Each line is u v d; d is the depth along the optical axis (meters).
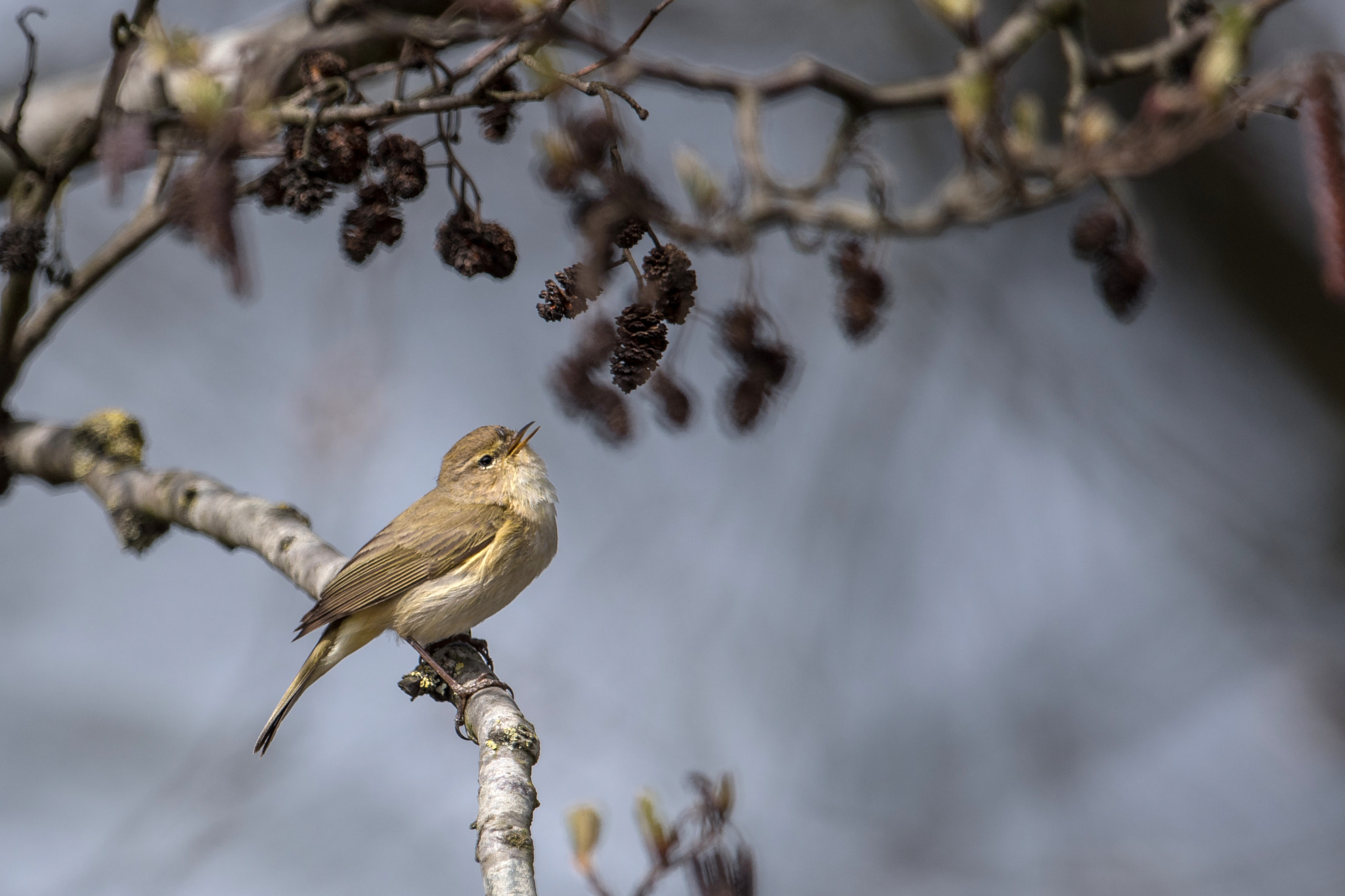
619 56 7.54
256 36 10.52
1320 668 19.47
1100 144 9.95
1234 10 9.20
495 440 11.64
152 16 8.84
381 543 10.81
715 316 9.82
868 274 10.66
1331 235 8.15
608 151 8.06
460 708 9.28
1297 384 21.25
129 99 11.27
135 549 11.25
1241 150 19.38
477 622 11.24
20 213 10.72
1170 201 20.14
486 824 7.00
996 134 9.89
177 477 11.09
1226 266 20.39
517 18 7.45
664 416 9.47
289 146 7.95
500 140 8.15
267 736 10.65
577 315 7.82
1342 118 8.31
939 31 20.38
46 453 12.02
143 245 10.93
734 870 7.71
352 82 8.05
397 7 10.30
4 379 11.71
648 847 7.77
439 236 8.06
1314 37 18.80
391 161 7.98
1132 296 10.25
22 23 9.48
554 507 11.89
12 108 12.35
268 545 10.21
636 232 8.00
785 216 10.83
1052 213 21.06
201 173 7.29
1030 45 10.15
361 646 10.99
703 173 10.22
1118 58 10.26
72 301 11.22
